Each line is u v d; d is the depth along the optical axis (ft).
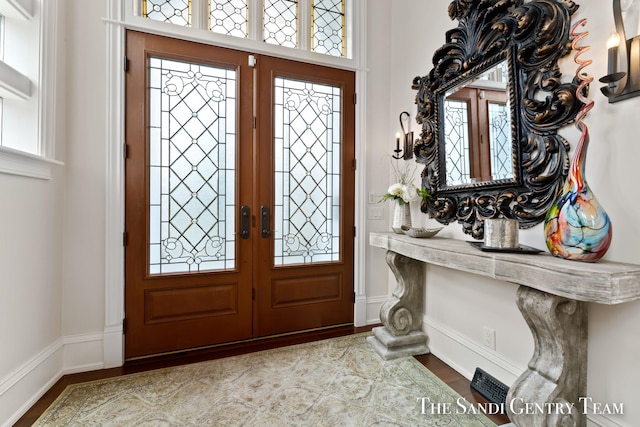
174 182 7.29
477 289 6.15
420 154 7.71
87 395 5.62
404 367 6.67
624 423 3.92
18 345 5.07
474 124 6.10
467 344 6.34
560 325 4.09
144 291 7.04
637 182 3.76
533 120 4.88
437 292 7.22
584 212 3.80
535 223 4.94
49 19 5.77
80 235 6.47
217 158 7.64
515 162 5.16
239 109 7.75
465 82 6.34
